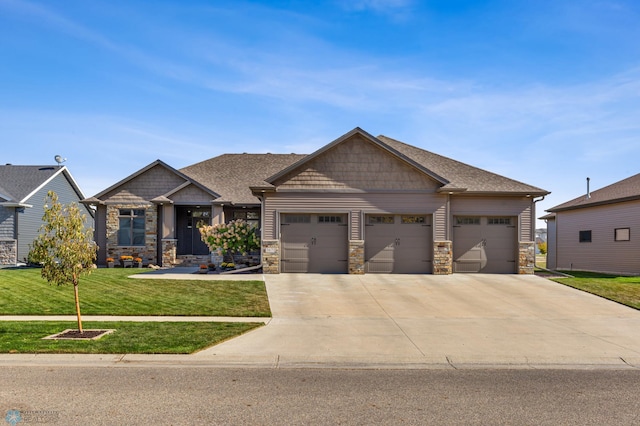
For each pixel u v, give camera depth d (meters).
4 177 27.42
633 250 22.36
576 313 12.16
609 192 25.42
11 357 7.68
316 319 11.18
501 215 19.27
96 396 5.98
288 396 6.08
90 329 9.66
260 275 18.17
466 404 5.84
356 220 18.73
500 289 15.57
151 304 12.62
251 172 25.70
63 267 9.23
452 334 9.77
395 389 6.44
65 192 30.17
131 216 23.36
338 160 18.88
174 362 7.64
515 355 8.26
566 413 5.56
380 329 10.16
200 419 5.24
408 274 18.69
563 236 27.91
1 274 18.09
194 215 24.45
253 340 9.05
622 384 6.79
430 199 18.84
